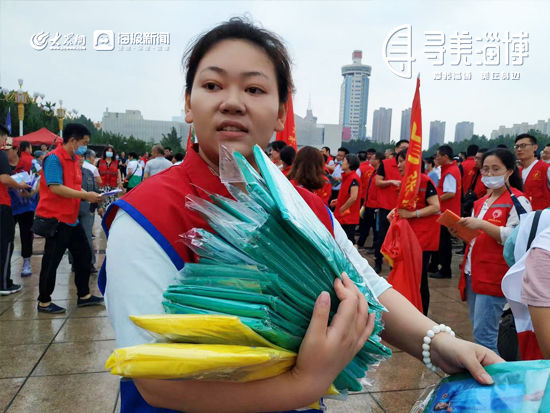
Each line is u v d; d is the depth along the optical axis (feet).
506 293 4.74
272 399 2.22
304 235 2.22
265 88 2.84
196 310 2.27
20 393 8.87
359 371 2.84
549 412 2.27
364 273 3.39
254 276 2.24
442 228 19.47
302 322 2.31
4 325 12.52
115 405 8.51
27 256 17.61
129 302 2.42
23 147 20.15
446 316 14.35
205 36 2.88
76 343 11.35
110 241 2.56
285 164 13.29
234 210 2.44
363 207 26.21
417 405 3.16
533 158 19.74
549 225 4.88
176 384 2.23
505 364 2.77
